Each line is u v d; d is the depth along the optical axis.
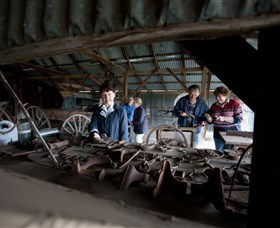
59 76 7.43
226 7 0.60
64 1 0.87
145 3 0.71
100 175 1.02
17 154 1.42
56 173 1.11
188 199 0.86
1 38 1.09
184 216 0.74
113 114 2.21
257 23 0.58
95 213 0.34
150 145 1.75
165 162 0.99
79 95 8.06
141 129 4.73
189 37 0.71
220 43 0.71
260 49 0.60
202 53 0.74
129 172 0.97
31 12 0.95
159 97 9.70
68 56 6.78
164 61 6.55
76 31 0.86
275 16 0.54
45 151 1.54
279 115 0.55
